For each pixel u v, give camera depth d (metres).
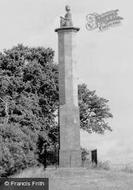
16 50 59.41
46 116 58.16
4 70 57.19
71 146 49.12
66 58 50.62
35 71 57.72
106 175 39.00
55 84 57.97
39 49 60.38
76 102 50.53
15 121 50.06
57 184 33.59
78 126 49.88
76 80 50.88
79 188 31.84
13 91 55.47
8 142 41.31
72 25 51.34
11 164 39.97
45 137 54.16
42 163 53.59
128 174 39.81
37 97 56.09
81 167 47.31
